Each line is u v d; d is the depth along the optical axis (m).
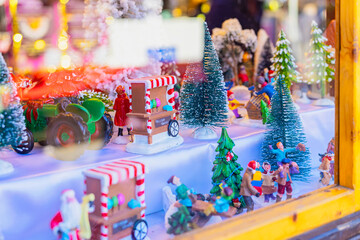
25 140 2.64
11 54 4.64
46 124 2.81
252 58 5.46
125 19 3.68
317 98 4.20
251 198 2.64
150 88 2.71
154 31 3.84
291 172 2.92
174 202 2.50
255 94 3.56
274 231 2.09
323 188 2.58
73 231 1.97
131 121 2.80
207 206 2.24
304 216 2.25
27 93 2.93
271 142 3.15
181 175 2.82
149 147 2.71
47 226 2.27
